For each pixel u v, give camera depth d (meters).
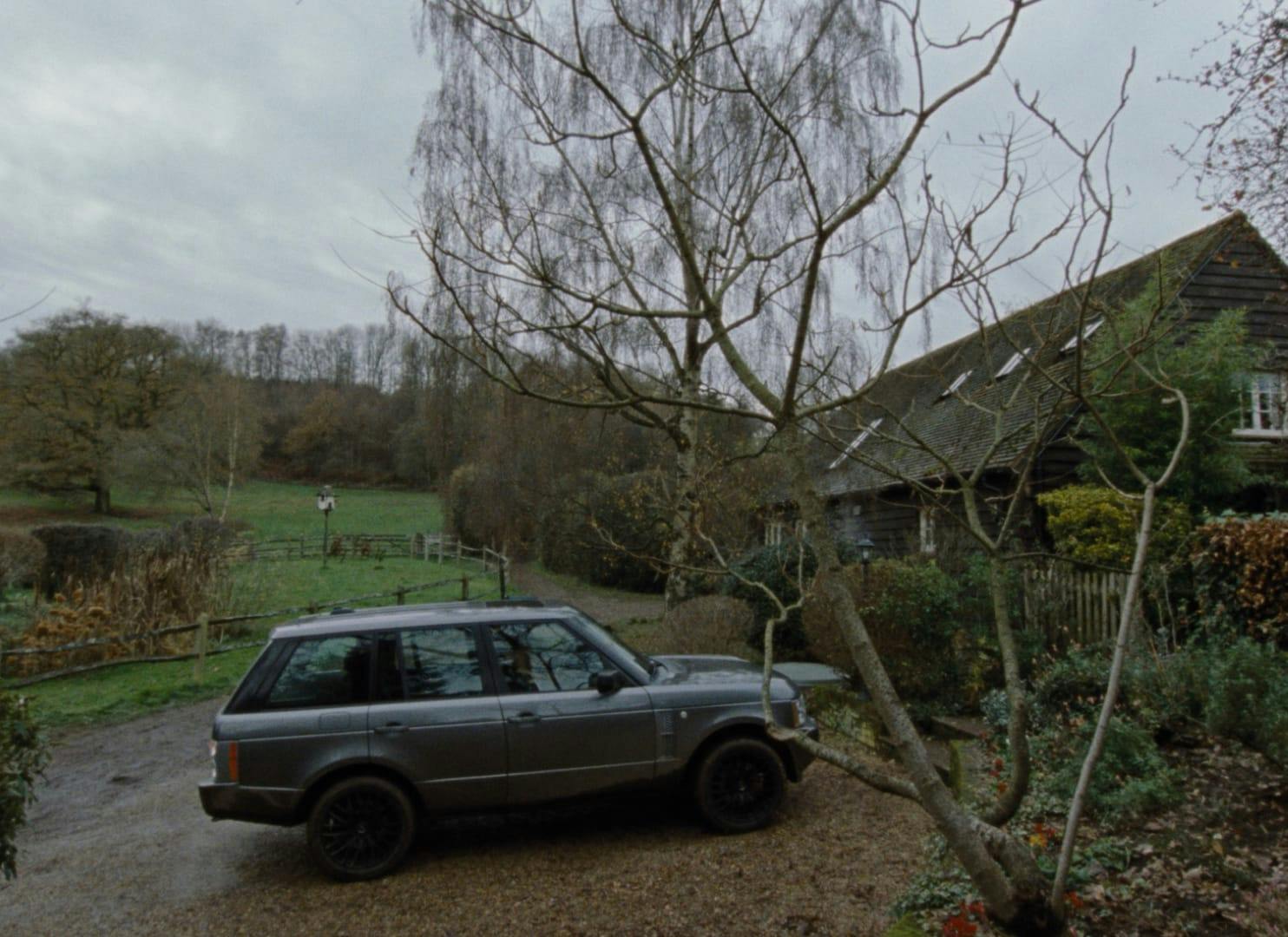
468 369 12.72
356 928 4.85
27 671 12.47
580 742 5.83
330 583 26.25
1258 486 12.12
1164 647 6.82
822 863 5.22
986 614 9.58
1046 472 12.83
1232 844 4.14
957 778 6.13
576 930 4.59
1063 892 2.20
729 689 6.11
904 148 2.46
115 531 19.50
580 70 2.67
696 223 9.80
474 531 35.16
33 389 45.25
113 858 6.27
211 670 13.26
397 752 5.66
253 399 48.78
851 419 4.70
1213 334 10.66
